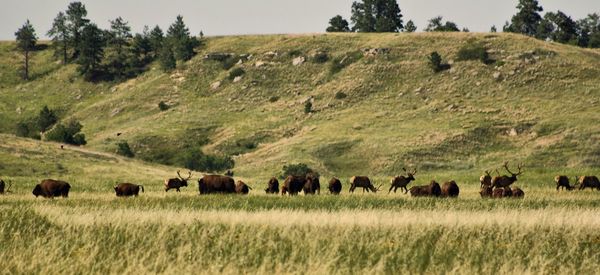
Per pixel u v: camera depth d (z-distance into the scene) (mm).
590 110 131750
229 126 150125
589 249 24109
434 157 119250
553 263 21938
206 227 26266
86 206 33469
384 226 26422
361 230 25516
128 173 85312
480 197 41906
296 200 37438
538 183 61031
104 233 25062
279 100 160875
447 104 142250
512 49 161125
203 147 141750
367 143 126938
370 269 20281
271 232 25203
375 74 161375
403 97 150250
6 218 27125
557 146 117688
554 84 145750
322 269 19375
